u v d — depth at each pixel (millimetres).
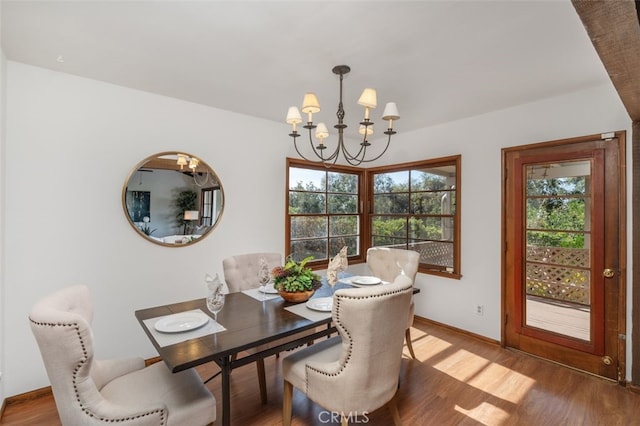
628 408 2154
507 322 3096
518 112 3004
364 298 1467
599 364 2553
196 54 2055
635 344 2365
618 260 2471
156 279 2762
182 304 2133
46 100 2275
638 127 2340
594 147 2572
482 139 3271
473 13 1606
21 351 2199
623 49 1313
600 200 2547
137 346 2658
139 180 2670
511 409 2141
